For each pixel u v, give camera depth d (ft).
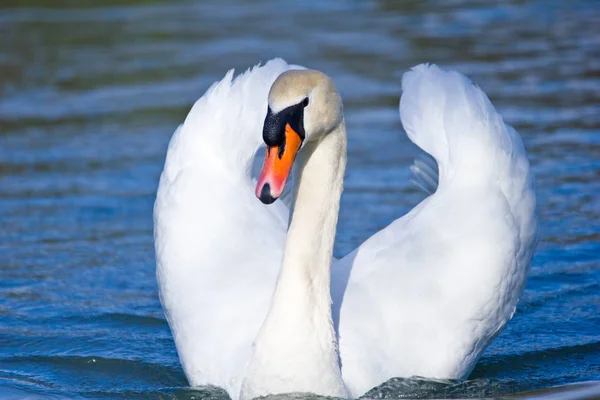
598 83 80.53
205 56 92.68
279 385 33.17
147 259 52.13
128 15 113.09
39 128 74.54
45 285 48.96
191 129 41.57
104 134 72.64
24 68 91.81
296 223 33.06
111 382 38.78
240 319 36.50
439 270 37.27
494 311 37.83
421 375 35.91
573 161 63.05
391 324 36.22
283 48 94.53
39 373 39.47
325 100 31.37
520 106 75.25
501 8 110.83
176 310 38.24
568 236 53.01
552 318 44.68
